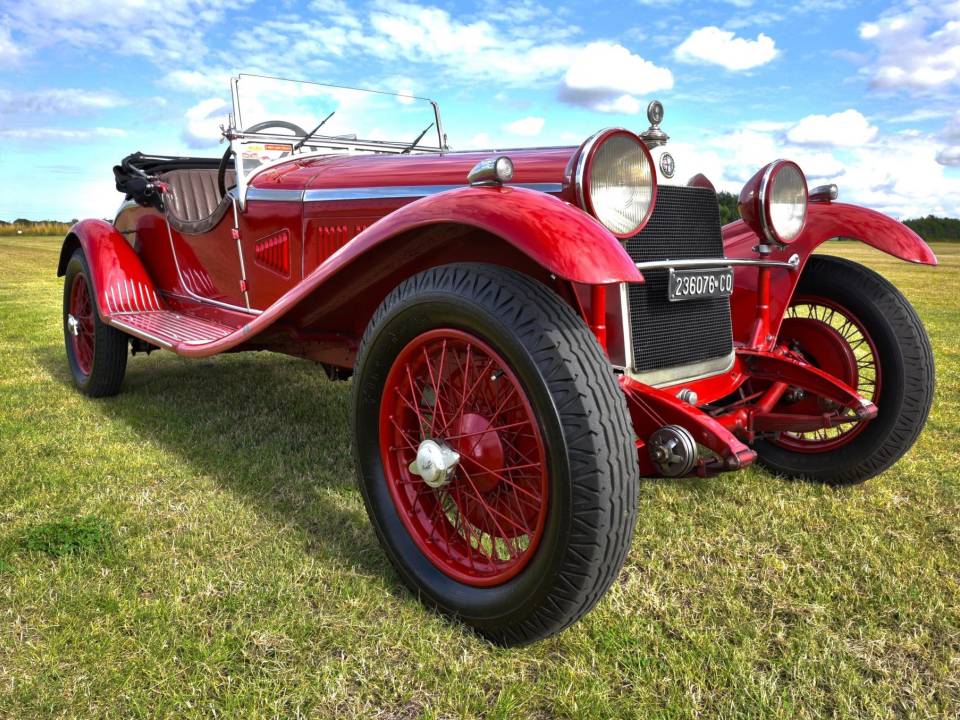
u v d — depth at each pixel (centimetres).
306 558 202
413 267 201
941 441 319
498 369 170
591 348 155
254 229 306
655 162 201
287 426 335
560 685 150
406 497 189
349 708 144
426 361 178
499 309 157
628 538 152
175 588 183
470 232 177
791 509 242
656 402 177
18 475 262
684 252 213
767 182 227
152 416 347
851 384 264
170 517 228
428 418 190
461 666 157
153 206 377
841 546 214
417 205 173
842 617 177
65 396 387
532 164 217
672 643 166
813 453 268
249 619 172
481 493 177
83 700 143
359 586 188
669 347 208
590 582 150
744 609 180
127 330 317
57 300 880
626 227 176
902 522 232
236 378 437
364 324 246
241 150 316
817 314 286
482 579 170
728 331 232
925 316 848
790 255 256
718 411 227
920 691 151
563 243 146
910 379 245
